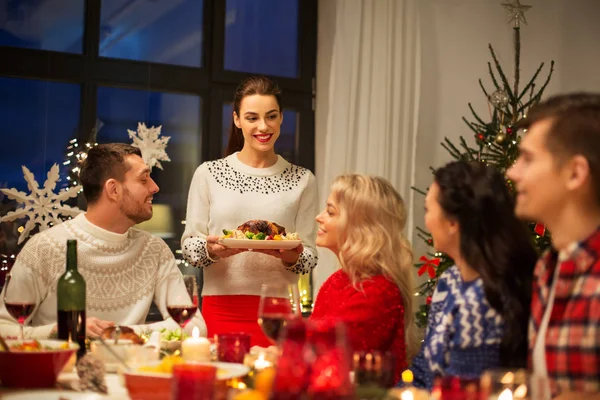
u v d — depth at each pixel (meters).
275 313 1.94
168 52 4.91
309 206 3.47
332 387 1.24
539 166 1.62
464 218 1.85
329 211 2.36
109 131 4.70
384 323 2.22
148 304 2.86
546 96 5.58
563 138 1.59
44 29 4.54
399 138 5.16
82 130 4.61
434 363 1.87
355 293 2.24
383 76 5.13
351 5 5.11
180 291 2.93
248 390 1.70
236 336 1.94
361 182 2.33
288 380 1.24
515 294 1.81
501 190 1.87
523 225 1.88
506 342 1.79
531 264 1.84
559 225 1.63
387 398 1.55
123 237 2.83
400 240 2.32
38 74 4.50
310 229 3.46
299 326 1.27
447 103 5.37
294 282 3.37
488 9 5.50
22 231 4.27
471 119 5.43
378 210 2.29
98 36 4.67
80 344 2.06
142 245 2.90
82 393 1.72
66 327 2.06
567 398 1.45
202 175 3.41
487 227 1.84
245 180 3.38
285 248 3.13
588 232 1.59
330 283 2.36
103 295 2.77
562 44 5.63
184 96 4.95
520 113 4.63
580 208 1.60
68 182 4.52
